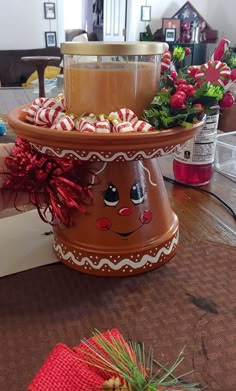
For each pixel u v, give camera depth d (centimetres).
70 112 48
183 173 79
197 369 37
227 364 37
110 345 31
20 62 354
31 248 57
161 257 51
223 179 84
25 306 46
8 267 52
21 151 49
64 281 50
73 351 32
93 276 51
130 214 48
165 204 53
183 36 375
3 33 371
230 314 44
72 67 46
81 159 43
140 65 45
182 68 58
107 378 29
